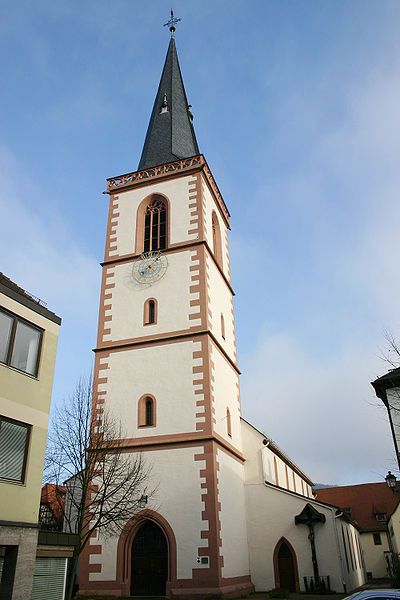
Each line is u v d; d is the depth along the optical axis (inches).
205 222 1341.0
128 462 1016.2
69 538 701.9
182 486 1008.9
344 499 2593.5
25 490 634.2
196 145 1694.1
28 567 605.3
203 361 1116.5
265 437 1263.5
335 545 1122.7
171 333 1170.6
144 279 1264.8
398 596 438.6
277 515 1174.3
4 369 646.5
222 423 1134.4
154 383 1127.0
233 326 1421.0
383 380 1010.1
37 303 722.8
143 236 1357.0
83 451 941.2
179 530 975.0
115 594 956.6
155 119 1697.8
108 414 1111.0
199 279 1217.4
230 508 1076.5
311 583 1100.5
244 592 1042.1
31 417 668.1
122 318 1230.3
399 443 973.2
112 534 978.7
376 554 2282.2
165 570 968.9
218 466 1042.7
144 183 1418.6
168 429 1067.9
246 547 1139.9
